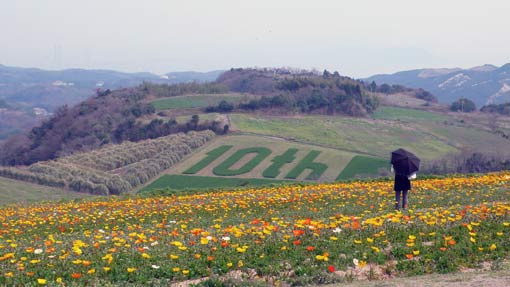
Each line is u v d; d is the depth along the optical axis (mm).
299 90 133000
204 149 84812
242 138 90750
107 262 14625
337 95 126188
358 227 17578
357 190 29625
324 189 30984
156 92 137875
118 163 78875
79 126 111875
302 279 13195
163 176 71875
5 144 120938
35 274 13789
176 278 13734
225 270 14008
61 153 101562
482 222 17812
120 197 34156
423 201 25312
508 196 25328
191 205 27031
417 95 172125
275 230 17609
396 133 99250
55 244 17219
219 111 116500
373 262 14602
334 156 79125
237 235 16703
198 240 16891
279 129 98188
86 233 19219
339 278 13367
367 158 78062
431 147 89000
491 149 83312
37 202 35250
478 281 12086
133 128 103812
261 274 13812
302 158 77938
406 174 22438
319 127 100812
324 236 16719
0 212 28547
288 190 31844
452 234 16625
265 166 74625
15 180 67438
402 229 17359
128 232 19672
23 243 17906
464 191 27578
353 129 100938
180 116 109688
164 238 17594
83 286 12883
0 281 13156
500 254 14656
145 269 14023
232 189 35250
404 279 12914
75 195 61125
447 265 14023
